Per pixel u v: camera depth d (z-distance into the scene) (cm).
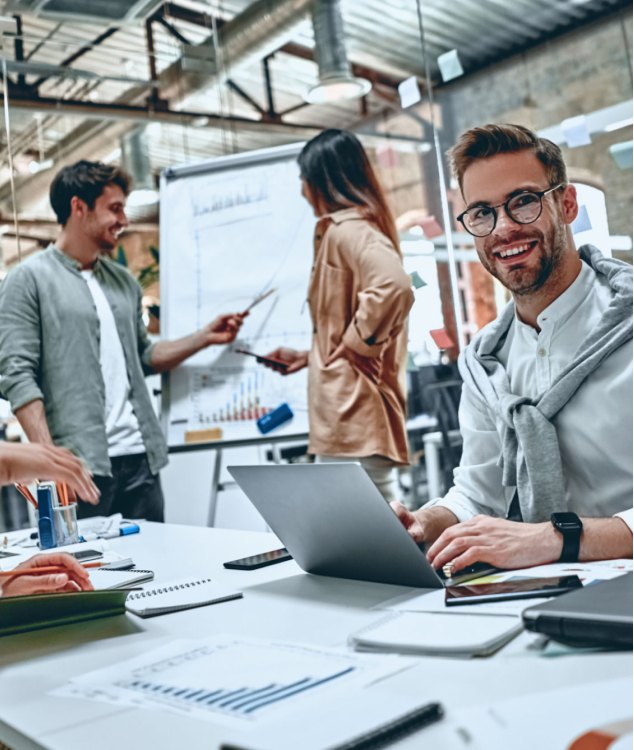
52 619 95
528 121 600
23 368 248
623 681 57
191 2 420
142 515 268
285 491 102
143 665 74
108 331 267
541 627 68
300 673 66
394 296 242
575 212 140
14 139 373
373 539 96
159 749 54
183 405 283
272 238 288
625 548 97
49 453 123
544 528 101
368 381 247
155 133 425
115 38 390
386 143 614
